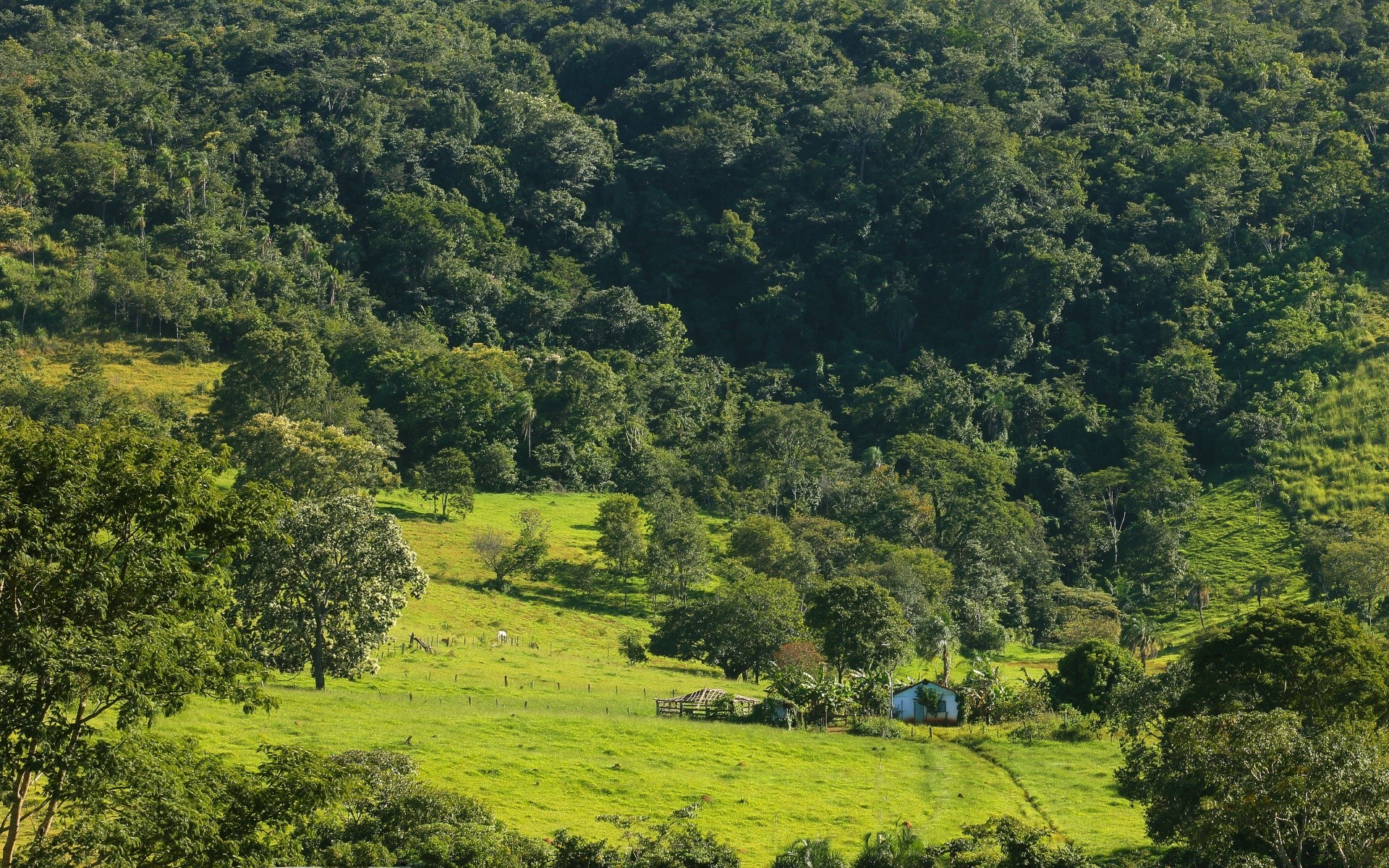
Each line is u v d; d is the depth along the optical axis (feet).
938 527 608.60
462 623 404.77
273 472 453.99
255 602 264.93
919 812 217.77
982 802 225.56
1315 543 538.47
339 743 220.02
